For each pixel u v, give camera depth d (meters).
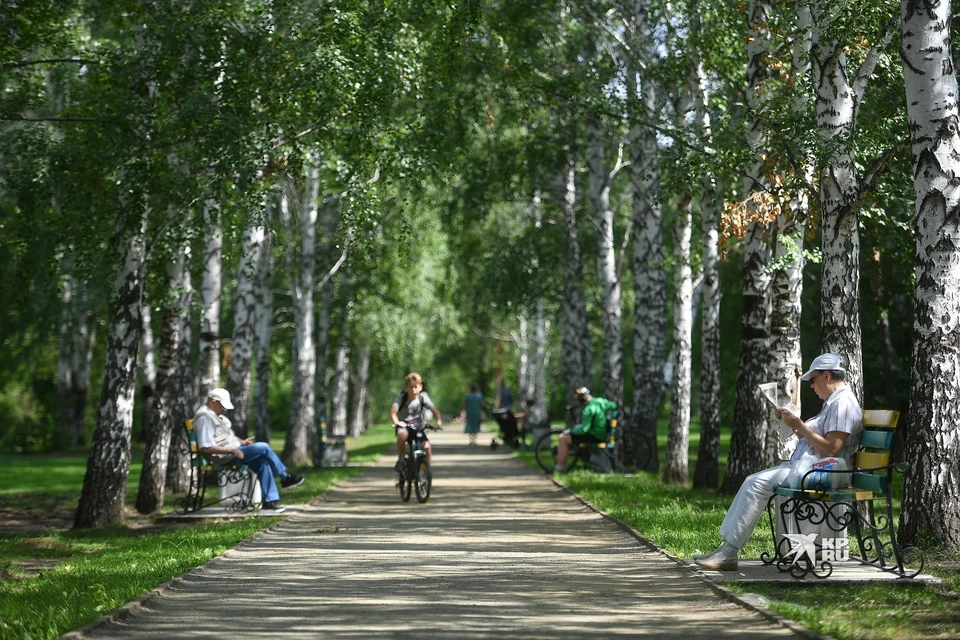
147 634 7.41
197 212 17.78
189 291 19.95
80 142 16.61
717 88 24.03
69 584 9.90
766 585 9.25
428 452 19.33
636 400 28.81
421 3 20.17
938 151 11.36
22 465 38.16
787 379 17.22
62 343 49.25
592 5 27.23
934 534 11.15
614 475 25.12
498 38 24.61
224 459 17.06
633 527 14.11
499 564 10.95
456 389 103.50
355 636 7.28
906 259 21.23
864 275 24.61
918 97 11.48
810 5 15.15
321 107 17.36
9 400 48.88
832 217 13.81
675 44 21.28
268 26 17.56
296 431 34.50
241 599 8.85
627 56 25.66
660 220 28.48
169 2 16.94
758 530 13.34
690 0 20.45
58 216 17.89
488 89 27.78
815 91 16.05
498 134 31.08
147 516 18.64
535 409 53.34
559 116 29.55
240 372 26.53
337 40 17.70
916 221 11.48
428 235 41.22
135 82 16.62
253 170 16.25
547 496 20.31
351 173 18.86
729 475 19.34
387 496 20.55
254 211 17.56
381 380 77.94
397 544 12.76
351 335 47.78
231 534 13.56
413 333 45.84
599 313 46.19
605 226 31.53
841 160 13.82
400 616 8.05
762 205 14.96
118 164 16.27
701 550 11.62
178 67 16.62
